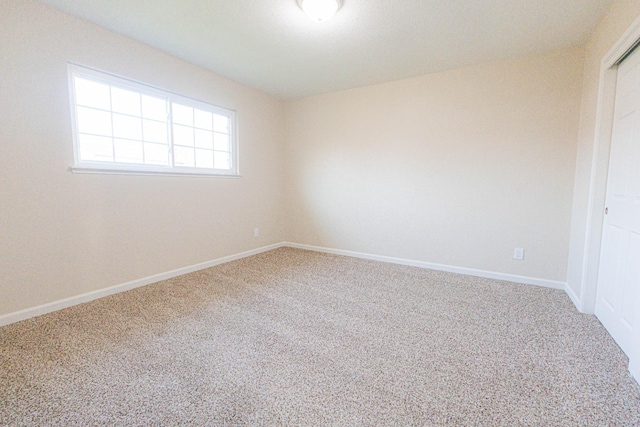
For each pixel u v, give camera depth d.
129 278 2.74
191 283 2.94
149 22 2.34
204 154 3.42
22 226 2.09
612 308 1.97
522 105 2.91
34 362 1.64
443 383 1.50
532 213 2.94
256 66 3.18
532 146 2.89
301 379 1.53
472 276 3.23
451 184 3.32
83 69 2.34
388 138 3.68
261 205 4.23
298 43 2.65
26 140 2.08
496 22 2.27
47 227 2.21
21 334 1.93
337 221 4.18
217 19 2.28
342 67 3.18
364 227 3.96
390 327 2.08
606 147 2.15
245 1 2.04
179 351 1.76
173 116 3.05
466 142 3.20
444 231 3.41
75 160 2.35
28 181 2.10
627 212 1.81
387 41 2.60
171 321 2.14
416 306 2.44
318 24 2.33
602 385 1.48
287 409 1.32
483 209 3.17
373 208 3.87
